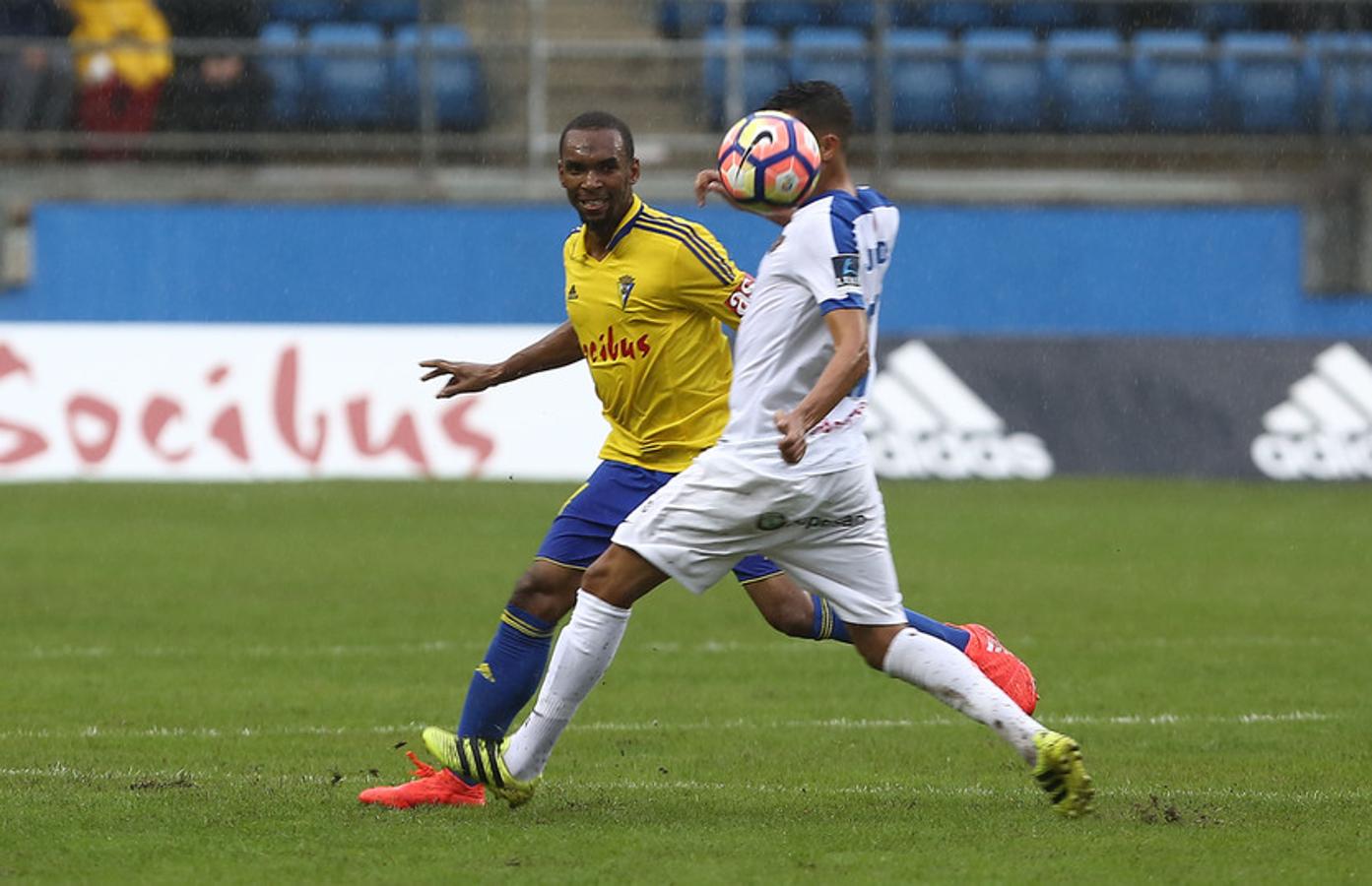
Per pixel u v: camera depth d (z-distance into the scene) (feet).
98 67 265.13
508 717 74.49
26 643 122.93
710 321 75.56
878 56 270.05
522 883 59.72
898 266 257.55
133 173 261.24
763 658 120.88
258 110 268.82
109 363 210.79
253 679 110.73
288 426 212.43
